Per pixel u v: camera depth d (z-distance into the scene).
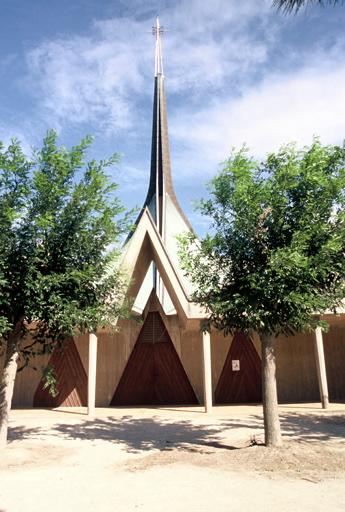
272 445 9.66
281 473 7.98
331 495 6.72
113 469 8.75
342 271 9.88
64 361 20.72
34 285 10.02
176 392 21.02
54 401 20.33
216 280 10.59
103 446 11.12
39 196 10.49
